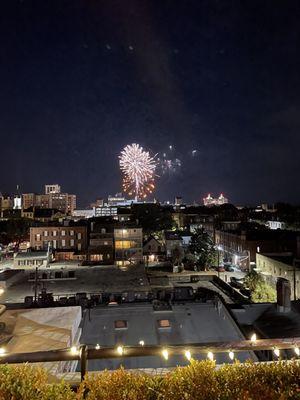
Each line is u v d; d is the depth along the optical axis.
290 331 14.91
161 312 16.23
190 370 4.25
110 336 14.20
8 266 54.97
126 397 3.93
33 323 10.49
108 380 4.16
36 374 4.21
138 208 88.44
